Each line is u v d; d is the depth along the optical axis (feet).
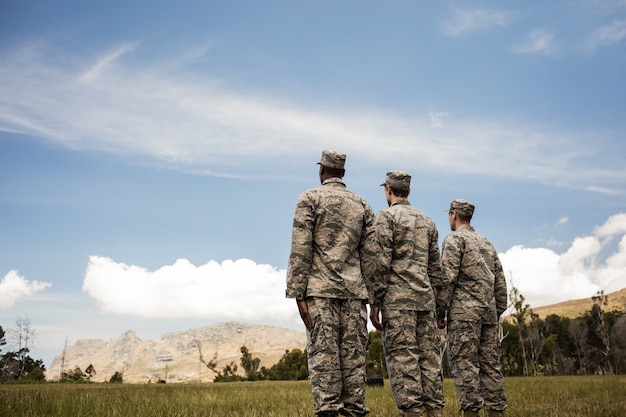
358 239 15.24
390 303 17.37
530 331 197.57
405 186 18.94
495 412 20.11
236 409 23.95
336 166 15.80
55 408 19.95
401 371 16.78
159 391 36.52
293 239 14.58
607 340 229.45
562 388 37.22
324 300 14.25
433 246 18.53
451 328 20.21
